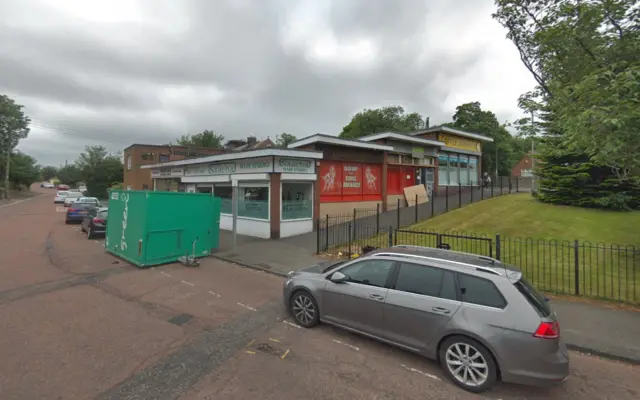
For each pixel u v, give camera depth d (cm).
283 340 506
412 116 5000
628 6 650
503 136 4100
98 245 1309
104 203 3538
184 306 648
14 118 4628
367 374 415
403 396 372
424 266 459
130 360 434
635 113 520
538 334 362
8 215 2538
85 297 687
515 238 1148
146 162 3575
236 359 445
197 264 976
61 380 383
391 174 2050
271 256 1100
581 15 683
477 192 2447
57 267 941
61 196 4072
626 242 1027
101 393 360
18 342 477
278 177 1416
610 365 458
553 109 802
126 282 804
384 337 467
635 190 1443
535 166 1839
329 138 1596
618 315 607
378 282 486
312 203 1565
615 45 672
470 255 498
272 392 370
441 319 415
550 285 741
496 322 382
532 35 850
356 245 1193
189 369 416
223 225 1745
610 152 613
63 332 516
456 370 402
